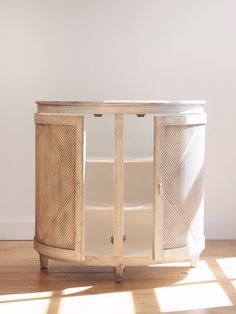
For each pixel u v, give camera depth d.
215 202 4.13
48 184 3.24
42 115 3.22
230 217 4.14
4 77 4.03
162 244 3.19
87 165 3.59
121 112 3.12
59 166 3.19
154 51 4.04
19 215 4.11
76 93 4.05
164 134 3.14
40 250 3.32
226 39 4.06
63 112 3.19
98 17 4.02
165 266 3.49
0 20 4.00
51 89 4.04
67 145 3.16
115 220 3.16
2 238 4.10
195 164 3.28
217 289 3.10
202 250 3.50
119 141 3.13
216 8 4.04
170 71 4.06
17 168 4.08
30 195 4.10
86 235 3.57
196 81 4.07
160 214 3.17
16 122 4.05
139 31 4.04
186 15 4.04
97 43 4.03
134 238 3.58
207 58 4.06
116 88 4.05
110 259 3.18
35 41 4.02
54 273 3.35
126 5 4.02
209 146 4.11
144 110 3.14
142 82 4.05
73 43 4.03
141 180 3.60
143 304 2.88
